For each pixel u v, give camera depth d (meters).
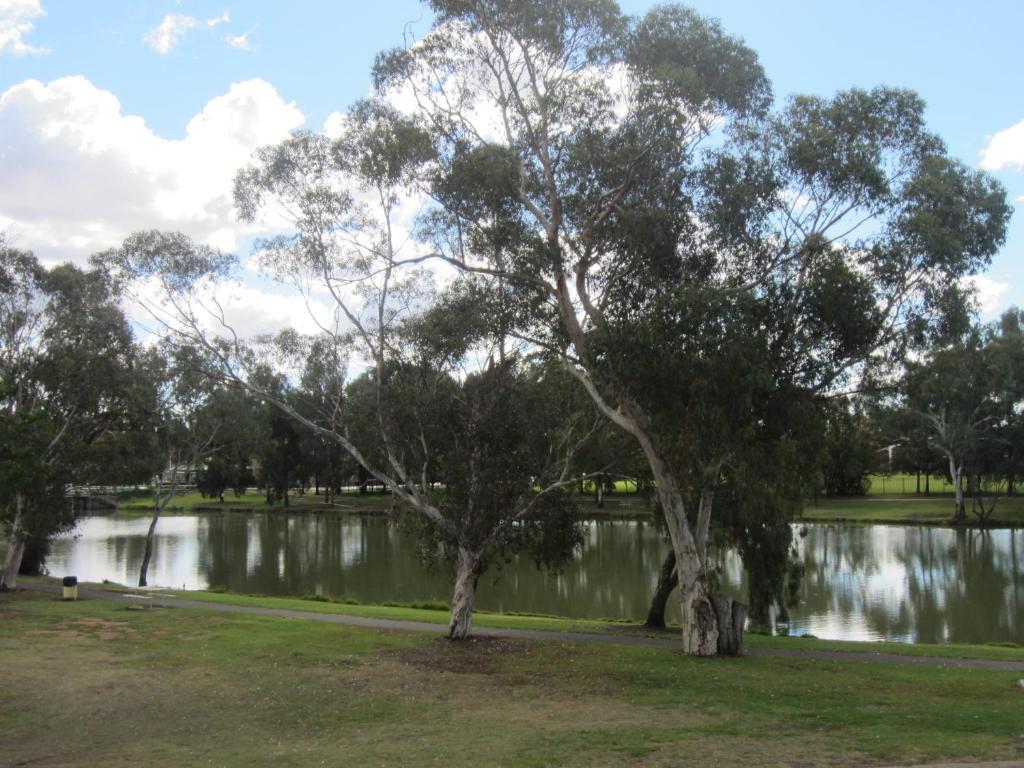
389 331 24.62
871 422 36.50
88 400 35.41
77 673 19.50
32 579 41.88
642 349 19.17
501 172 20.91
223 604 32.09
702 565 23.28
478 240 22.91
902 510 89.12
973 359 71.12
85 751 13.53
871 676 19.61
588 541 62.50
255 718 15.58
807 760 12.20
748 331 19.19
